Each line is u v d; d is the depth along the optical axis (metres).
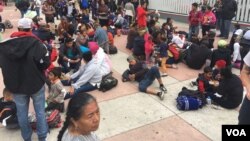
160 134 4.59
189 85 6.57
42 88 3.83
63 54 7.27
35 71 3.65
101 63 6.25
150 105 5.58
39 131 4.00
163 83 6.70
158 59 7.40
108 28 11.51
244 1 11.96
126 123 4.92
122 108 5.45
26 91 3.69
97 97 5.90
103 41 8.63
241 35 7.70
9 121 4.57
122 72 7.44
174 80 6.90
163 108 5.46
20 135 4.55
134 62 6.82
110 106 5.53
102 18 11.80
